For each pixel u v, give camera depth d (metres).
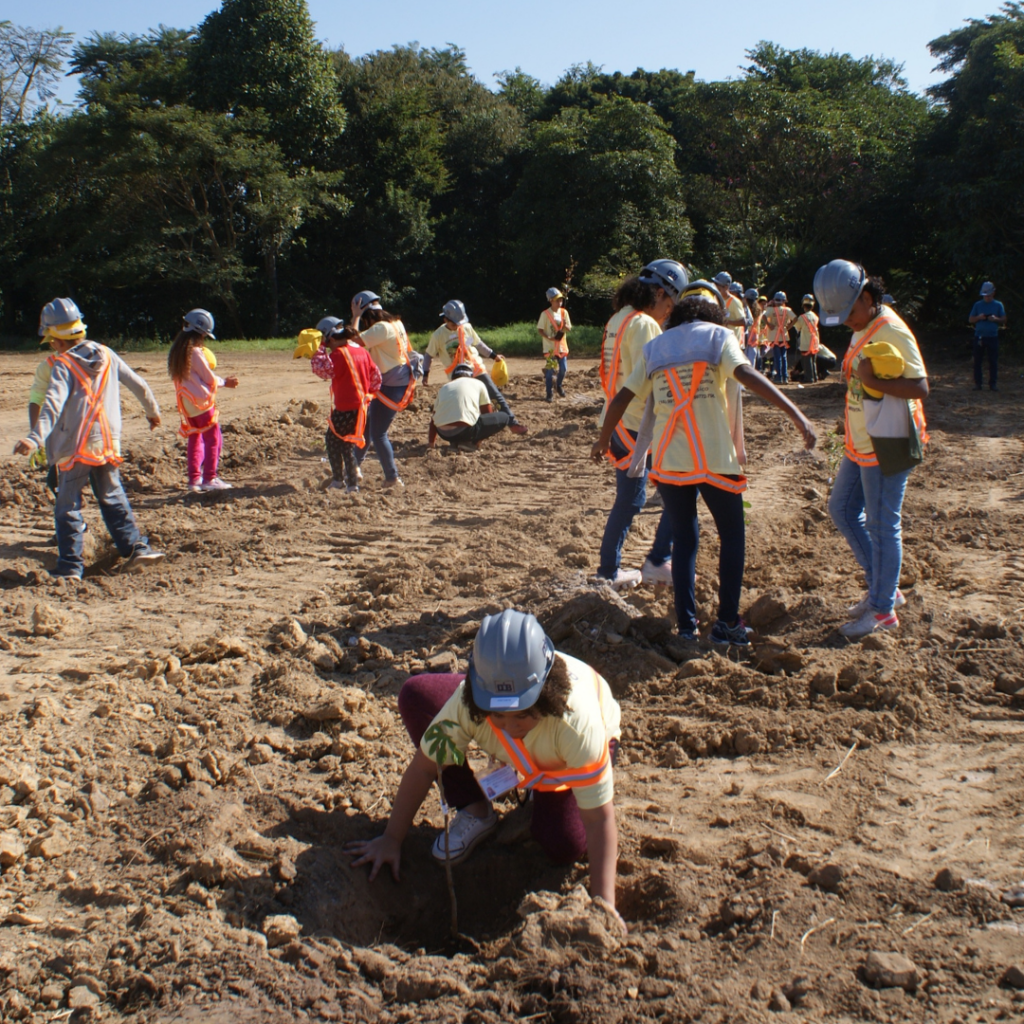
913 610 5.07
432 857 3.44
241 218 39.03
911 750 3.88
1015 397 16.05
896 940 2.67
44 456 6.70
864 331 4.70
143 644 5.45
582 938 2.73
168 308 39.81
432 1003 2.62
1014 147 26.28
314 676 4.84
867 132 33.31
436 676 3.52
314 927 3.07
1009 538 6.84
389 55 45.66
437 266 44.22
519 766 3.04
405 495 9.02
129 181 35.22
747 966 2.63
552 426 13.02
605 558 5.87
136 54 46.44
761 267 34.03
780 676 4.54
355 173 41.81
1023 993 2.43
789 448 11.02
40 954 2.85
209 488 9.29
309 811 3.61
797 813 3.43
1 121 45.53
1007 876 2.94
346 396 8.73
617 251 37.97
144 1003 2.67
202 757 3.97
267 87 38.34
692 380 4.62
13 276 39.66
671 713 4.36
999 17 30.44
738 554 4.79
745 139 32.59
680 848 3.27
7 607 6.03
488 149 44.97
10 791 3.67
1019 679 4.29
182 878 3.22
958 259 26.84
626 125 37.22
